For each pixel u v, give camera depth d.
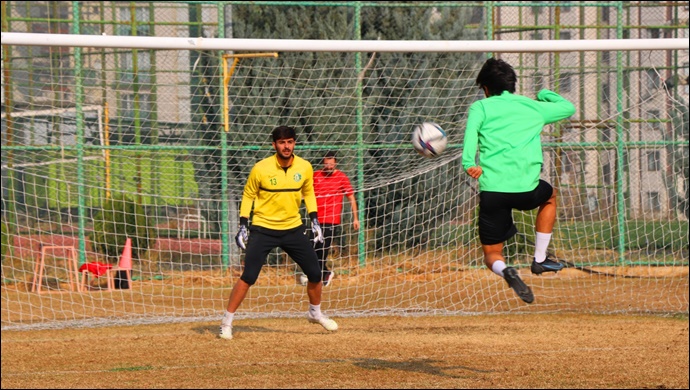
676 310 35.78
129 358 25.28
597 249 46.88
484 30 49.94
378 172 43.16
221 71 45.66
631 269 46.25
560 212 47.69
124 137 47.69
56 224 46.53
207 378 22.08
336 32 47.97
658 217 48.66
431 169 39.91
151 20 51.06
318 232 28.25
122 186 45.56
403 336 29.23
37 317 34.50
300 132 44.56
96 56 49.56
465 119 44.72
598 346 26.94
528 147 19.75
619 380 21.66
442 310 35.75
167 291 40.53
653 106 52.47
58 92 46.22
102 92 47.88
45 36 30.31
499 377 22.00
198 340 28.52
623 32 54.41
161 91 48.50
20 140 46.53
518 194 19.67
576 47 31.14
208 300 38.34
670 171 48.97
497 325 32.09
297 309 35.97
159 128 47.78
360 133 43.66
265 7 47.88
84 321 33.34
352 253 42.97
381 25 49.09
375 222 42.28
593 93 52.19
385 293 38.72
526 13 57.44
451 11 49.62
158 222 45.66
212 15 51.22
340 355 25.41
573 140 50.34
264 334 29.89
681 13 55.19
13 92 47.09
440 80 45.97
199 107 47.22
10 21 49.62
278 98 44.97
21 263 42.97
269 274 42.19
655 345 27.09
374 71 45.31
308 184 28.41
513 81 20.55
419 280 41.56
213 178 44.69
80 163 44.78
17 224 42.50
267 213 28.06
